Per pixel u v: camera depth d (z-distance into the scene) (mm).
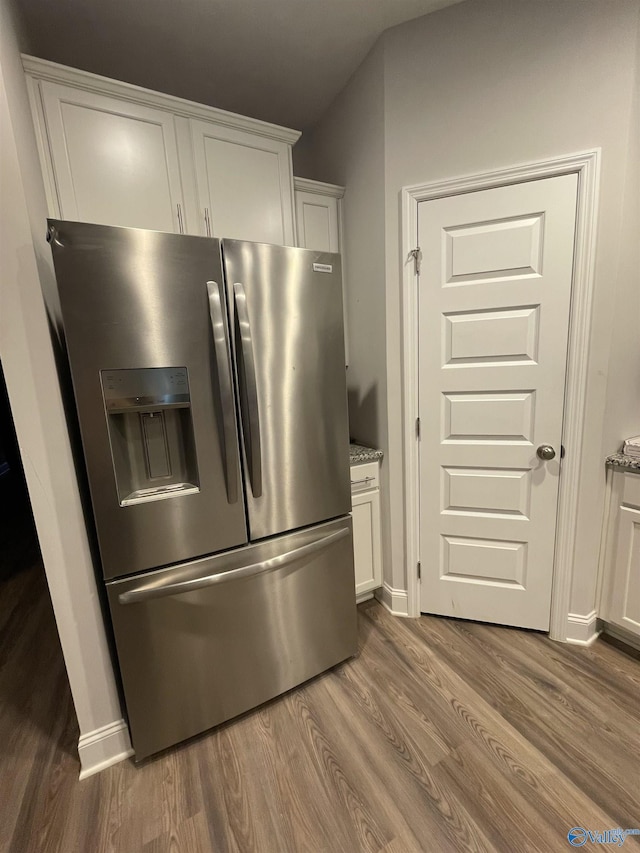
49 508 1195
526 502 1792
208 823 1169
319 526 1612
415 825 1141
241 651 1460
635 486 1639
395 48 1653
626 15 1362
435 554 1984
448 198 1667
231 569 1396
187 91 2064
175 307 1207
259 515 1443
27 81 1355
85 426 1132
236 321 1305
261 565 1429
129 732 1395
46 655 1941
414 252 1744
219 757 1367
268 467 1438
